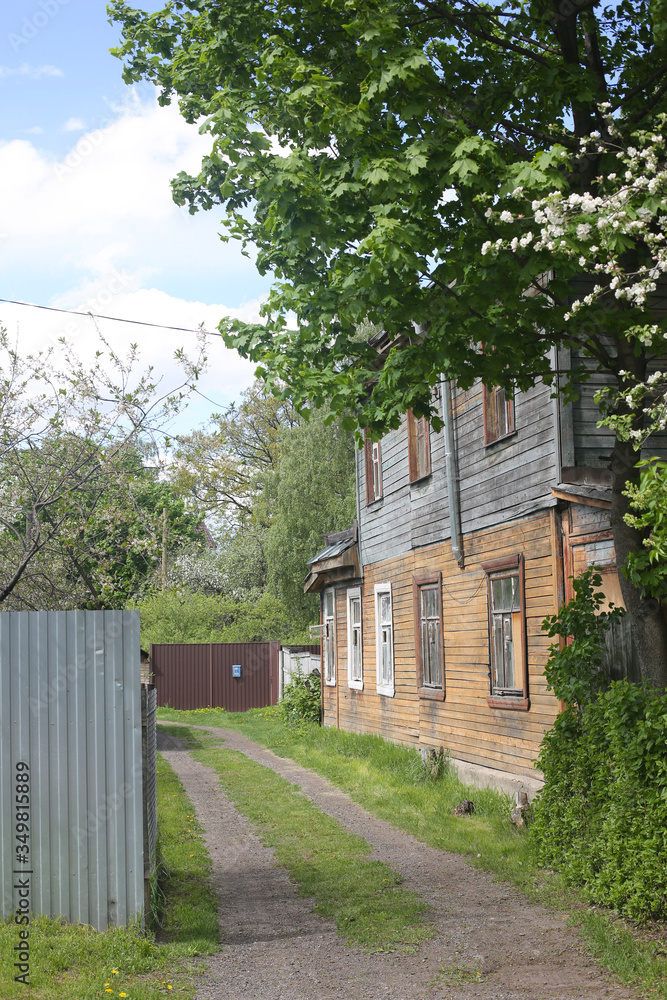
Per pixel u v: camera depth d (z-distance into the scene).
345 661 20.75
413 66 6.68
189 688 30.31
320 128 6.96
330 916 7.37
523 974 5.91
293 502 32.44
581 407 10.27
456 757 13.56
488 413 12.36
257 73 7.46
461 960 6.21
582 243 6.27
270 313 8.29
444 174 6.93
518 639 11.38
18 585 11.62
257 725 24.66
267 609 35.09
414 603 15.60
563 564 10.22
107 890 6.61
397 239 6.47
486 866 8.67
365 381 8.74
